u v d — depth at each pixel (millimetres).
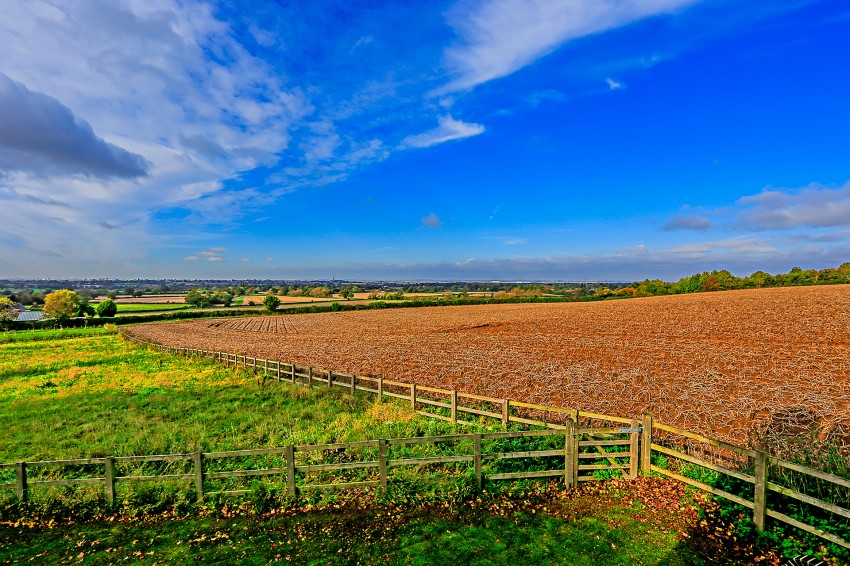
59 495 8828
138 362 30422
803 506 7133
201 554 7133
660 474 8914
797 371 17938
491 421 13367
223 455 8688
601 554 6727
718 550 6688
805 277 90938
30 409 17578
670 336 29625
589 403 15281
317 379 20703
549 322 44250
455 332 41406
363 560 6812
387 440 8594
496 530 7453
